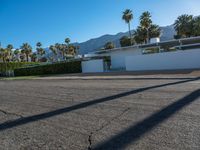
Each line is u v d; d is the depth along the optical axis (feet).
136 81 59.72
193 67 105.09
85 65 146.61
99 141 17.87
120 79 69.87
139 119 22.68
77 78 85.40
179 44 131.85
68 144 17.84
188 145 15.74
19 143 19.02
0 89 62.69
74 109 29.55
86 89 47.93
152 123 21.11
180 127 19.44
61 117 26.09
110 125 21.57
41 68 167.22
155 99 31.63
